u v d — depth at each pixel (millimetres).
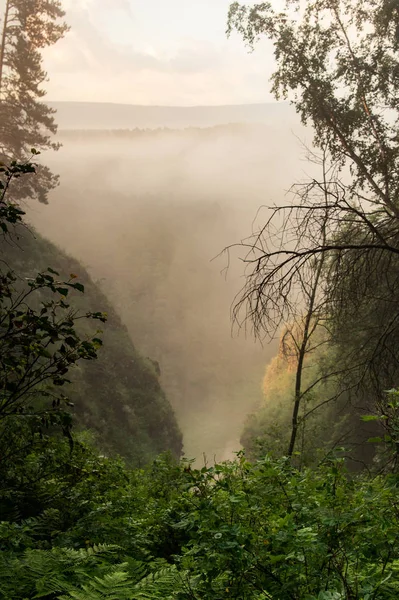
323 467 5055
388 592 2684
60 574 2967
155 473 9133
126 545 4922
